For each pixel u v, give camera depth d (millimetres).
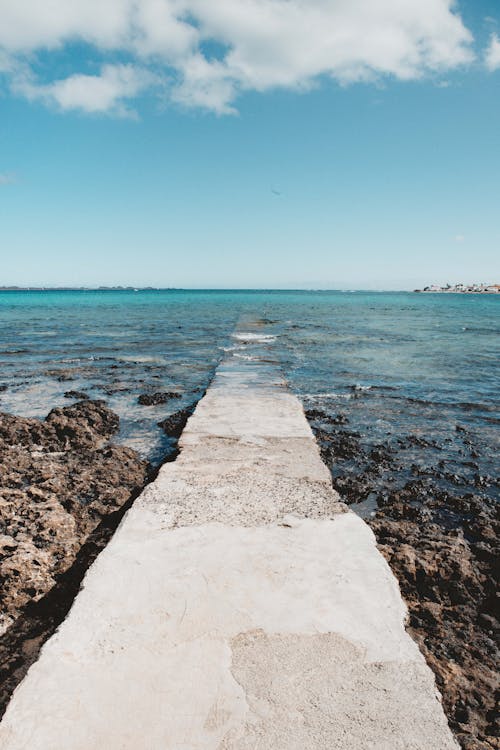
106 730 2760
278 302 100062
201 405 10641
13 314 55219
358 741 2732
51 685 3043
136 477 7785
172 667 3193
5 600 4516
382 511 6707
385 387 14773
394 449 9266
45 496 6707
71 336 30344
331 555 4555
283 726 2805
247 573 4223
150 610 3719
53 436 9578
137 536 4805
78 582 4883
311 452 7457
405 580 4730
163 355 21750
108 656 3273
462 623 4230
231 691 3027
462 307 83375
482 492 7410
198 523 5098
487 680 3533
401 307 81375
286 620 3656
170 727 2781
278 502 5645
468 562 4945
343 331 34156
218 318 48500
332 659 3303
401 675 3205
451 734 2811
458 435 10156
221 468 6742
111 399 13594
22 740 2689
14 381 15945
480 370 17844
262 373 15359
